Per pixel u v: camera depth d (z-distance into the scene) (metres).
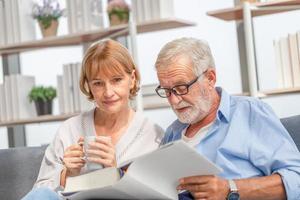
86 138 2.20
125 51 2.51
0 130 4.82
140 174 1.88
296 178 2.10
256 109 2.28
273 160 2.15
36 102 4.20
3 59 4.76
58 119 4.06
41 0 4.39
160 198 1.96
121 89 2.47
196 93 2.21
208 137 2.30
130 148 2.57
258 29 3.97
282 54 3.46
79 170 2.31
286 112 3.85
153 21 3.66
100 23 4.06
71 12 4.02
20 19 4.21
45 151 2.76
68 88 4.06
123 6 3.91
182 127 2.44
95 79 2.45
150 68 4.22
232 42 4.02
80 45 4.30
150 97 3.73
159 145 2.55
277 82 3.85
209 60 2.25
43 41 4.07
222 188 2.00
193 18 4.13
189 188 1.99
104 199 1.95
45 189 2.07
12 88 4.25
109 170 2.02
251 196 2.05
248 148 2.22
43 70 4.67
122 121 2.62
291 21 3.88
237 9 3.52
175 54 2.21
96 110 2.70
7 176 2.90
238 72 4.02
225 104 2.30
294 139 2.45
